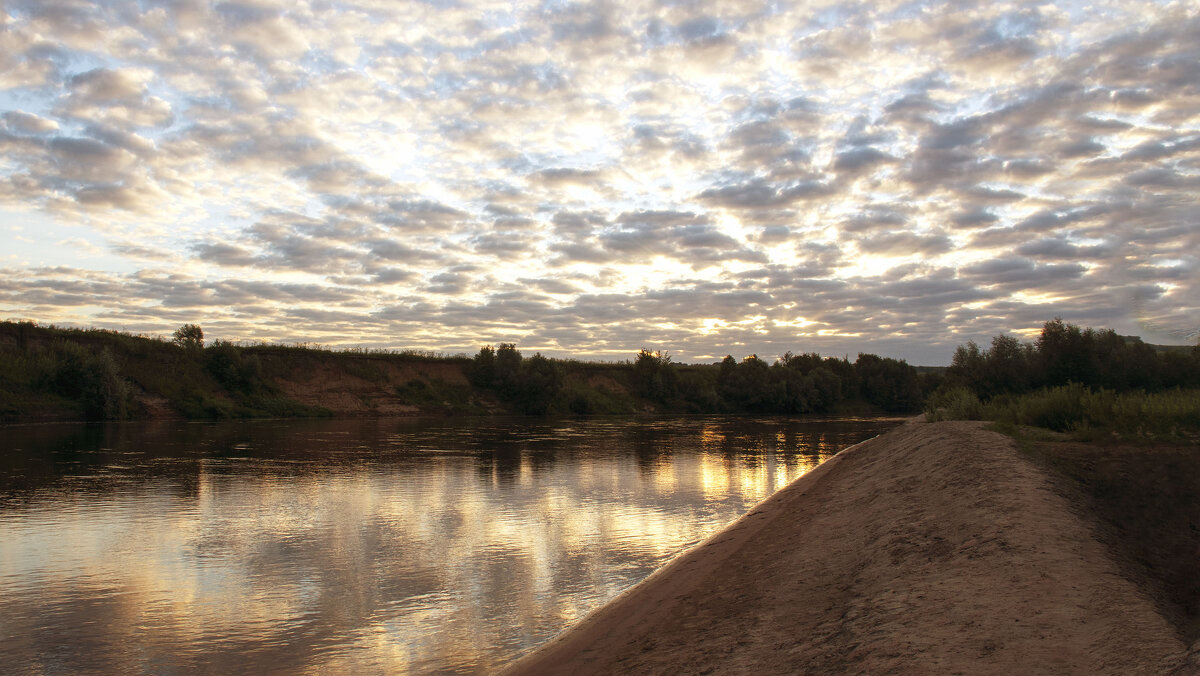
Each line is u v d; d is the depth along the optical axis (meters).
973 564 7.54
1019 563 7.24
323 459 28.83
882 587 7.72
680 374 88.62
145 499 19.14
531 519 17.06
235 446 33.31
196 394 52.84
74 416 44.69
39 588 11.50
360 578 12.12
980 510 9.35
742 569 10.51
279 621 10.04
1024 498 9.41
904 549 8.87
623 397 81.12
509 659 8.64
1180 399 15.92
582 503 19.27
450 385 70.44
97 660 8.72
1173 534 8.36
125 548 13.98
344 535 15.25
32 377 44.62
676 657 7.31
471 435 42.59
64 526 15.85
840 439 41.59
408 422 55.25
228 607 10.63
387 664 8.55
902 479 13.37
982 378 29.31
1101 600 6.16
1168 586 6.95
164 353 54.53
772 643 7.01
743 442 39.25
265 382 59.12
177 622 10.01
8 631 9.64
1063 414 16.34
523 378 70.75
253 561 13.15
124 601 10.89
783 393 81.44
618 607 9.88
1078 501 9.50
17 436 35.19
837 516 12.54
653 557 13.55
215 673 8.33
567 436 42.81
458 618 10.16
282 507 18.28
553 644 8.70
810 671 6.01
